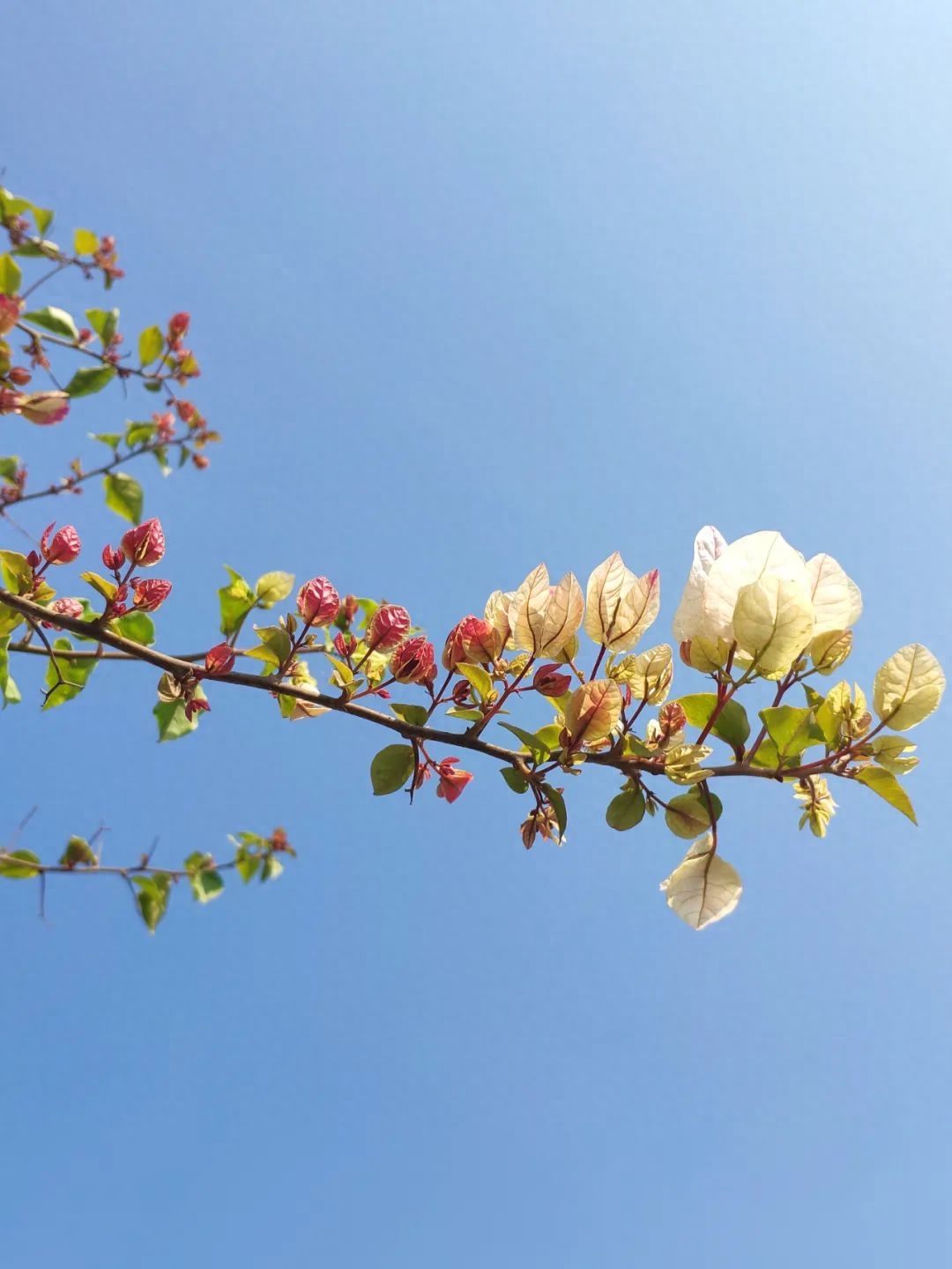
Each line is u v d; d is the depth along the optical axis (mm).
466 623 475
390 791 477
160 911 718
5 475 633
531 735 445
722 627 430
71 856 689
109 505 686
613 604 461
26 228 708
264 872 845
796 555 437
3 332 524
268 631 502
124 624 568
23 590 544
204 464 788
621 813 450
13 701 598
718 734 441
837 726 429
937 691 421
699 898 432
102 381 698
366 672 499
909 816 422
